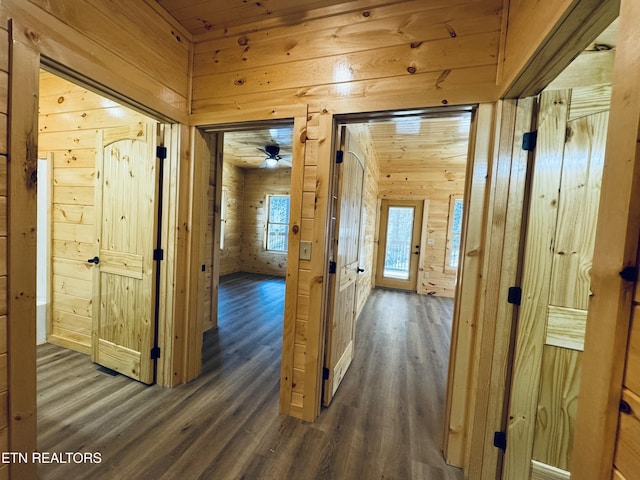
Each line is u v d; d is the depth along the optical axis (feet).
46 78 8.40
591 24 2.81
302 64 5.64
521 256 4.37
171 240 6.64
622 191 1.80
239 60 6.13
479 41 4.60
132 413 5.88
